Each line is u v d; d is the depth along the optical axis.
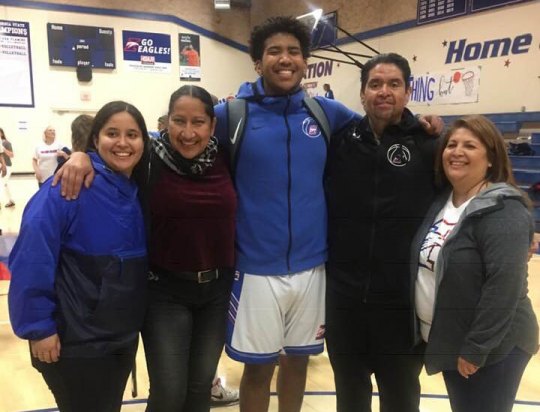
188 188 1.40
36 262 1.17
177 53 10.03
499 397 1.30
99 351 1.24
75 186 1.20
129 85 9.77
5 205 7.77
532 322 1.31
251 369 1.62
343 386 1.59
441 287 1.31
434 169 1.45
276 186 1.49
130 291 1.28
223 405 2.16
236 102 1.53
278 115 1.51
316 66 8.90
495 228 1.22
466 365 1.26
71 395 1.26
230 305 1.56
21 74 9.05
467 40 6.45
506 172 1.33
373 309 1.49
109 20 9.47
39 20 9.04
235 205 1.48
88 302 1.23
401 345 1.49
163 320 1.42
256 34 1.53
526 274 1.26
